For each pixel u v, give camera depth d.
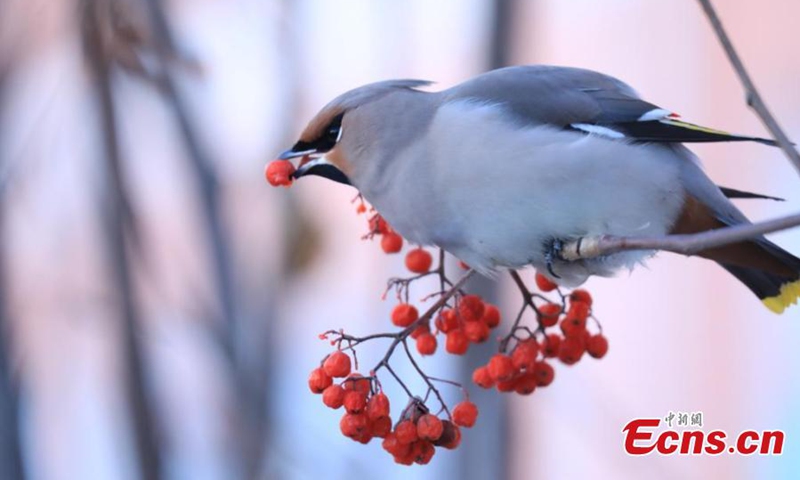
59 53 10.45
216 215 9.61
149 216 10.98
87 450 12.20
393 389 12.25
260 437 9.32
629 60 15.63
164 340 9.68
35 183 10.63
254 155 10.89
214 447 10.76
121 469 11.43
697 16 15.65
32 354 10.74
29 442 9.89
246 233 10.15
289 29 10.59
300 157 8.30
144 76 9.20
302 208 9.93
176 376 11.30
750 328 15.31
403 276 12.63
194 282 10.15
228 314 9.50
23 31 9.83
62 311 10.88
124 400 9.49
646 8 15.61
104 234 9.57
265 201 10.22
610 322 15.42
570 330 7.77
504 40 9.98
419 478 11.12
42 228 10.85
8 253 9.85
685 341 15.35
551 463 13.38
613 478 13.51
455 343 7.58
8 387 9.35
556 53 15.52
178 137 9.66
